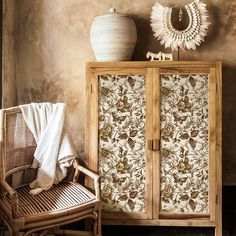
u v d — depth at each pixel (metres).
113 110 2.49
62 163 2.50
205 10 2.57
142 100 2.47
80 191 2.42
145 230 2.81
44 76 2.93
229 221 2.86
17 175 2.55
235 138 2.86
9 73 2.81
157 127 2.46
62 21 2.88
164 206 2.51
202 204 2.50
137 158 2.50
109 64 2.47
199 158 2.48
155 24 2.64
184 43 2.61
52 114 2.49
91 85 2.49
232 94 2.84
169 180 2.50
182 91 2.46
